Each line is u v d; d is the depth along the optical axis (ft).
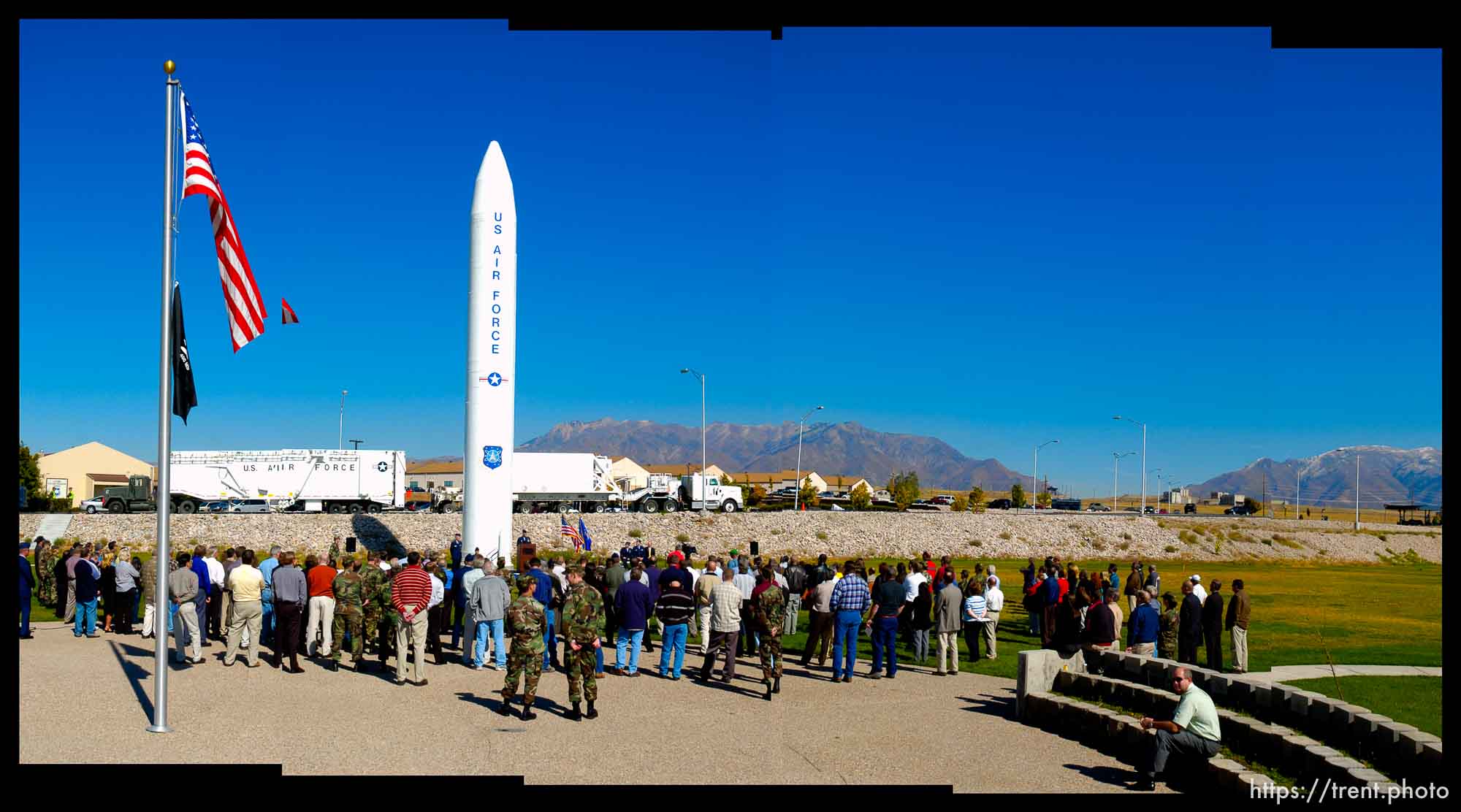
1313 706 38.09
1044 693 46.42
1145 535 213.66
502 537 112.88
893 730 43.75
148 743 38.88
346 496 181.37
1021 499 401.70
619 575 67.10
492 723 43.29
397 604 51.47
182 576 56.49
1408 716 47.55
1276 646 75.66
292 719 43.24
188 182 44.88
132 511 178.70
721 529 186.50
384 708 45.93
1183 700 35.42
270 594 64.49
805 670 60.08
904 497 324.80
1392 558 218.18
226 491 180.14
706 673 54.90
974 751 40.37
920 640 63.00
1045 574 78.28
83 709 44.55
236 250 49.73
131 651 61.16
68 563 75.82
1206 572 178.09
